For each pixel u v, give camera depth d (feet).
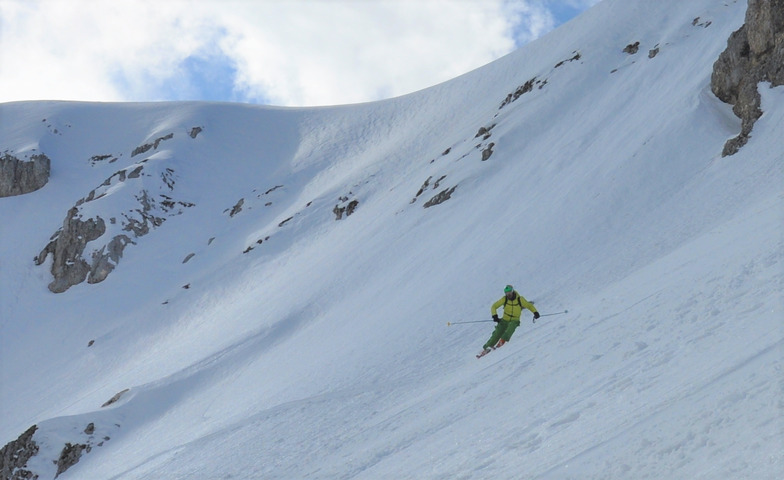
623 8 189.57
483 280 93.86
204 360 126.82
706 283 34.55
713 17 148.46
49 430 109.19
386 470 29.53
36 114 335.88
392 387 57.52
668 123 109.60
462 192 143.54
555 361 35.73
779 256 32.01
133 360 171.32
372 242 147.74
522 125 155.43
